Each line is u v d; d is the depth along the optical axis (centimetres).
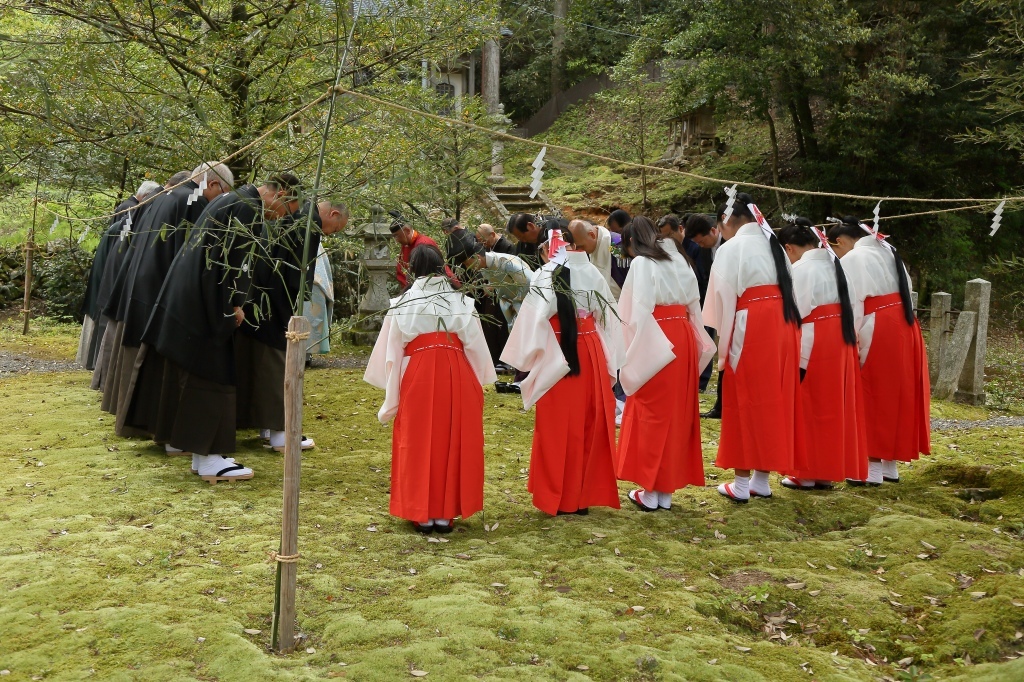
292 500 301
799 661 316
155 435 489
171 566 366
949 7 1361
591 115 2073
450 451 428
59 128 631
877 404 544
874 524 465
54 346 984
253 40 700
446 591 358
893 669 329
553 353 444
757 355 479
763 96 1420
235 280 452
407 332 424
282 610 303
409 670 289
